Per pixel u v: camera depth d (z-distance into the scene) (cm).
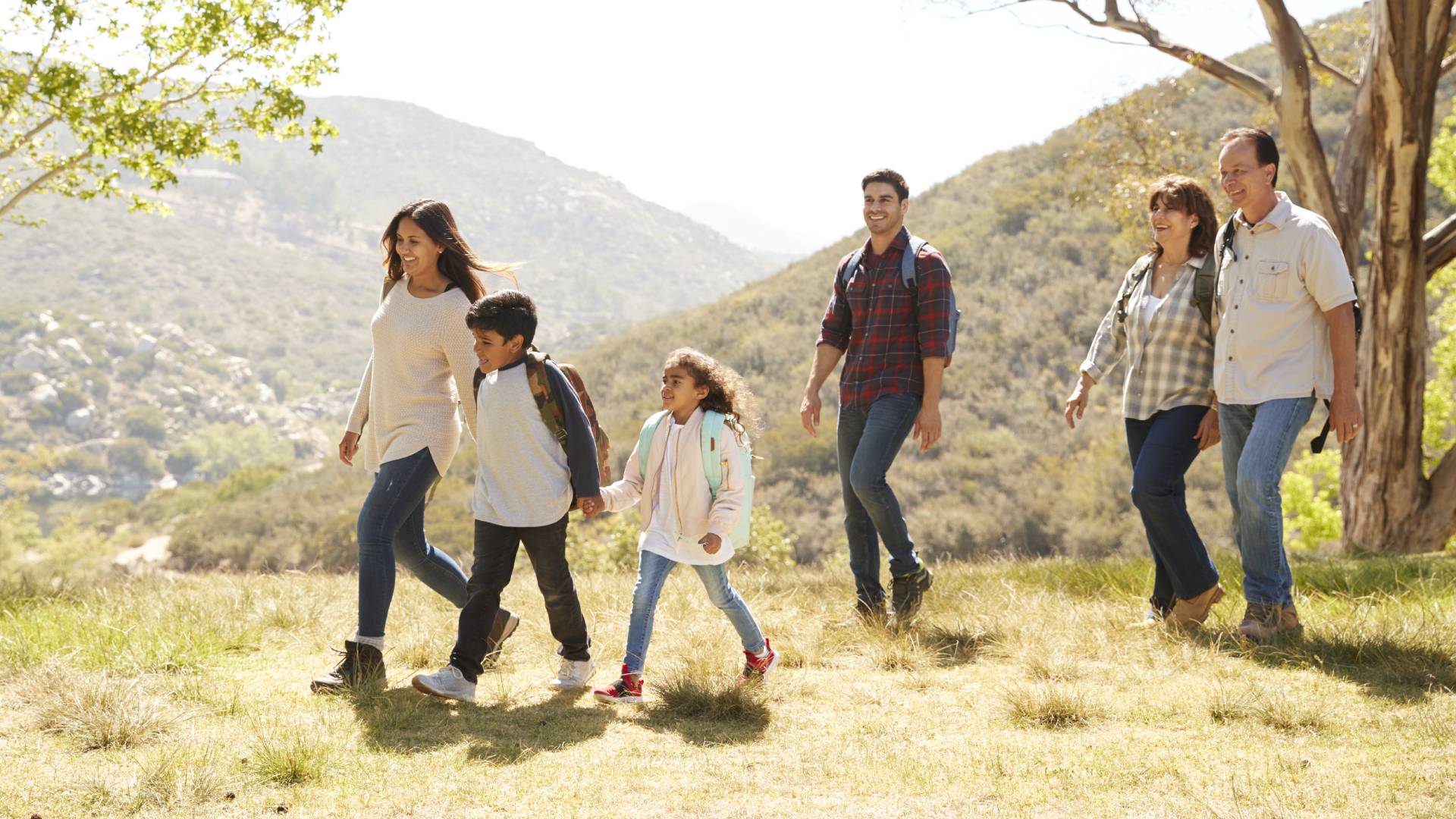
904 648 421
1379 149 1020
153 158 1042
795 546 3562
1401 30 972
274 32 1041
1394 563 621
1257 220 415
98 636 427
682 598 549
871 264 499
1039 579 625
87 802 244
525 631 484
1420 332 1058
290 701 351
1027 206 5512
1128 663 394
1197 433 445
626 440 4719
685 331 6059
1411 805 227
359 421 432
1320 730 291
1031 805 240
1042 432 4122
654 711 349
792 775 270
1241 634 409
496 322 368
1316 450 411
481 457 379
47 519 10456
